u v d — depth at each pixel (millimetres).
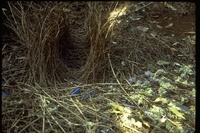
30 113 1551
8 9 1917
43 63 1704
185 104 1670
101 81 1752
